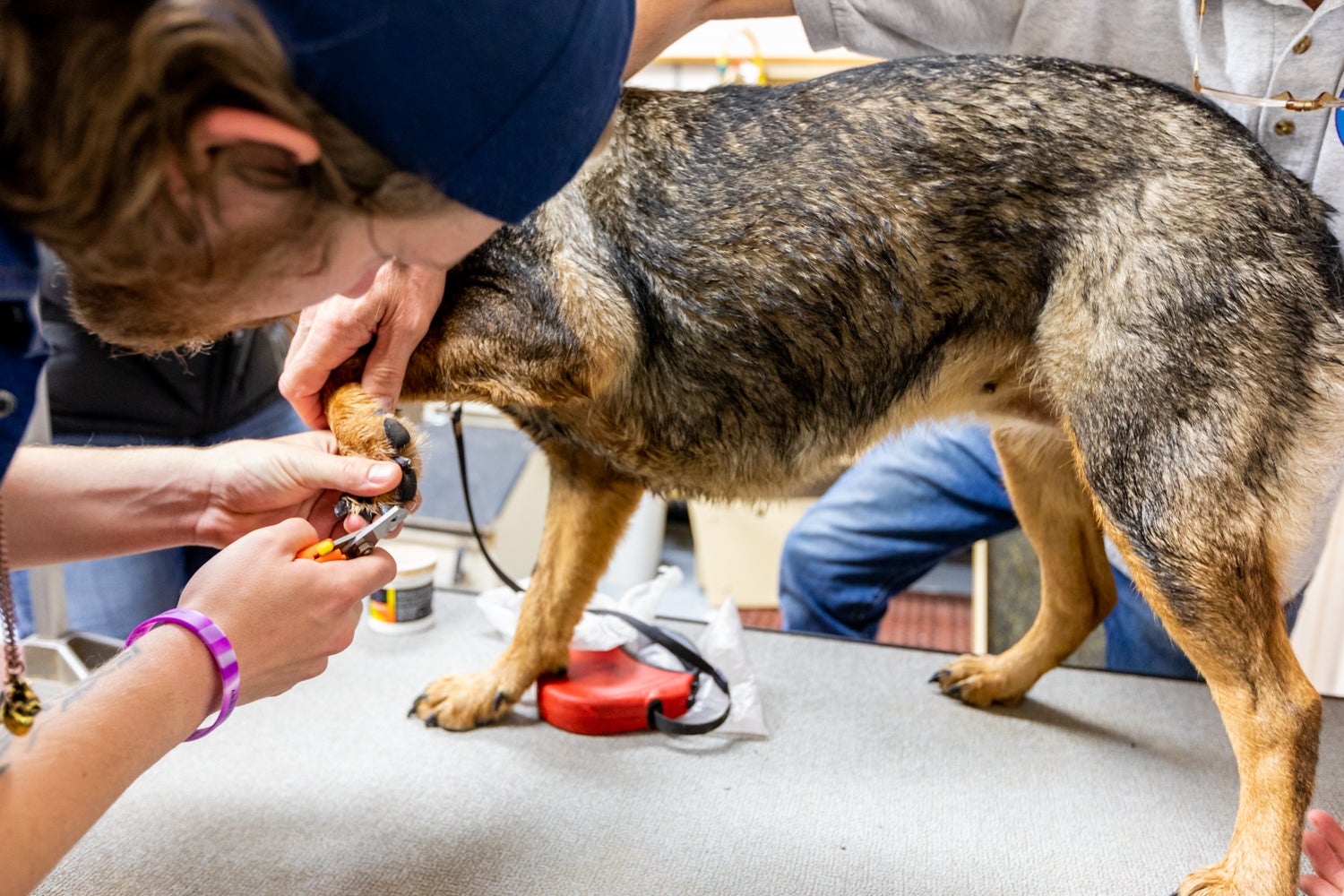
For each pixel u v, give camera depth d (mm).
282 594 767
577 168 601
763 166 1137
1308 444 1063
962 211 1106
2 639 815
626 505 1328
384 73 469
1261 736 1042
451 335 1108
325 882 984
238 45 434
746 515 2848
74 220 488
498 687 1275
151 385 1582
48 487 920
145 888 965
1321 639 2117
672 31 1199
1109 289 1066
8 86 445
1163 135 1078
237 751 1201
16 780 581
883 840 1082
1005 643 2410
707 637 1438
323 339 1029
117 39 437
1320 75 1177
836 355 1178
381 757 1201
